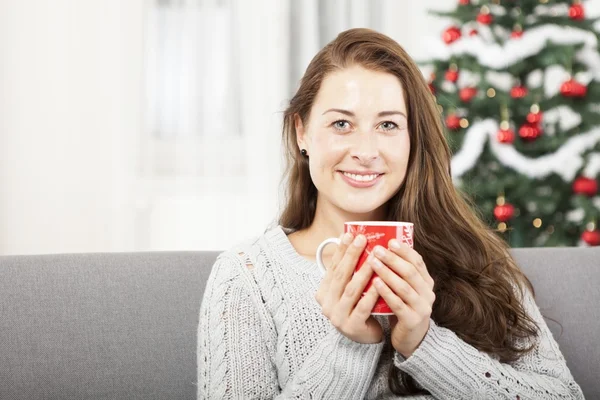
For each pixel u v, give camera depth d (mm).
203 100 3693
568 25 3129
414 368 1071
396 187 1212
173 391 1247
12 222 3514
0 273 1204
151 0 3629
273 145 3725
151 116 3652
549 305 1409
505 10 3248
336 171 1192
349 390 1053
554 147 3090
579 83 3066
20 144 3512
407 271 965
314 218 1322
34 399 1160
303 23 3812
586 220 3068
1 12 3477
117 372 1214
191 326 1284
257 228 3709
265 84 3725
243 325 1161
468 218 1333
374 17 3957
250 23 3721
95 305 1233
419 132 1270
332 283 1016
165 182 3676
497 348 1190
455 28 3205
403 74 1222
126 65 3590
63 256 1276
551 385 1156
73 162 3559
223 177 3713
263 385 1135
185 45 3674
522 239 3176
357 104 1170
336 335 1065
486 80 3074
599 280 1449
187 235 3686
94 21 3559
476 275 1259
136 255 1328
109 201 3592
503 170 3145
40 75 3520
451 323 1209
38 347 1177
